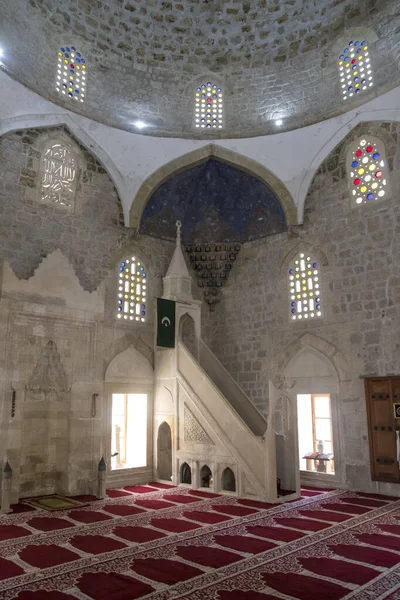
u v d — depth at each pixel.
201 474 12.91
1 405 11.09
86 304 13.00
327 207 14.29
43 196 13.22
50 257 12.44
